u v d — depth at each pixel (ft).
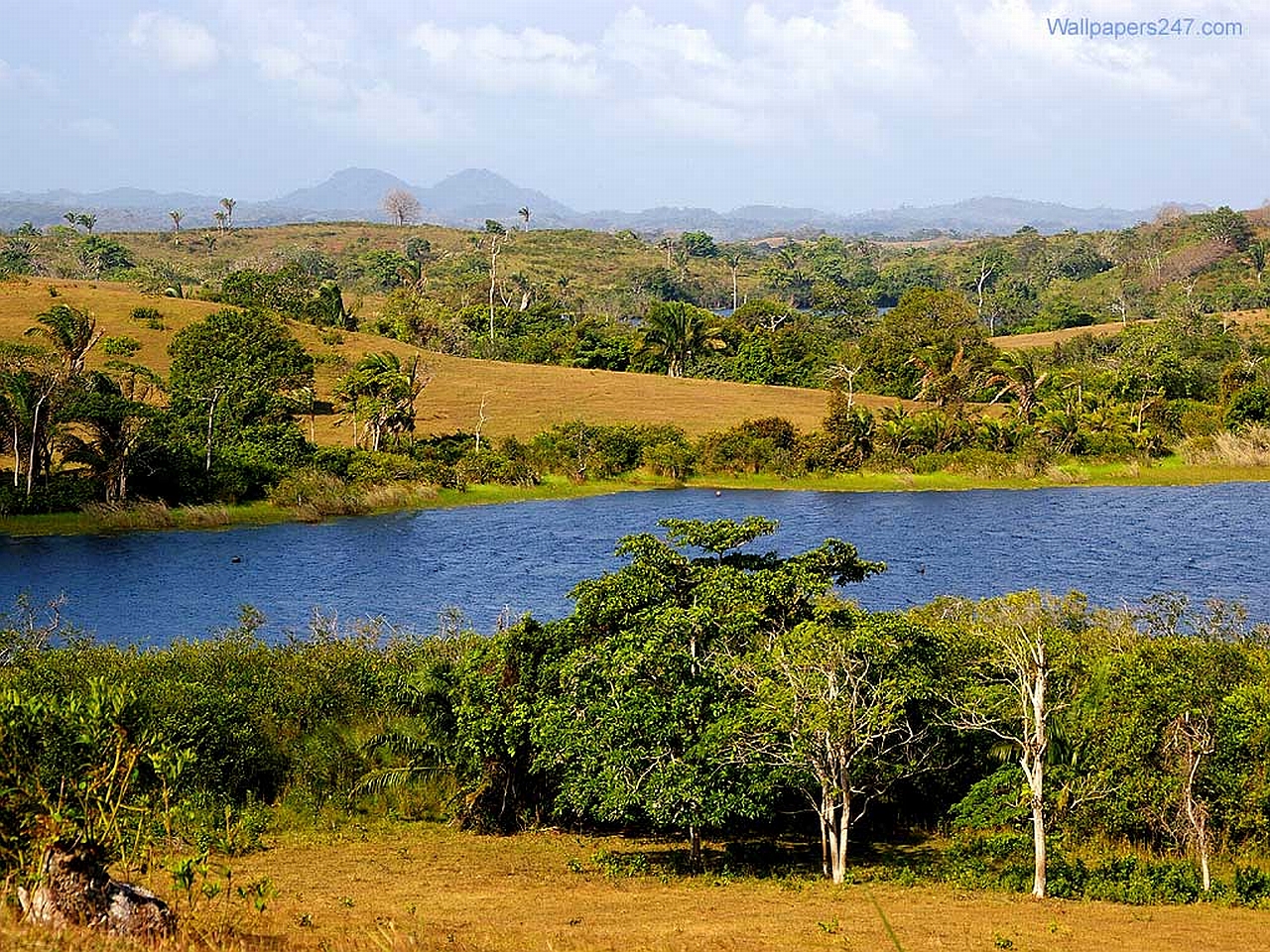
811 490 301.22
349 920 67.36
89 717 53.52
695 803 85.56
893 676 89.56
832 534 237.25
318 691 115.03
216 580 199.00
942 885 84.64
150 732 93.56
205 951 47.62
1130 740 90.58
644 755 87.92
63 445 258.57
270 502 266.98
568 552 222.89
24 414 247.50
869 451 322.14
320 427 337.11
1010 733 95.30
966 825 97.04
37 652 124.47
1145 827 92.79
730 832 103.55
